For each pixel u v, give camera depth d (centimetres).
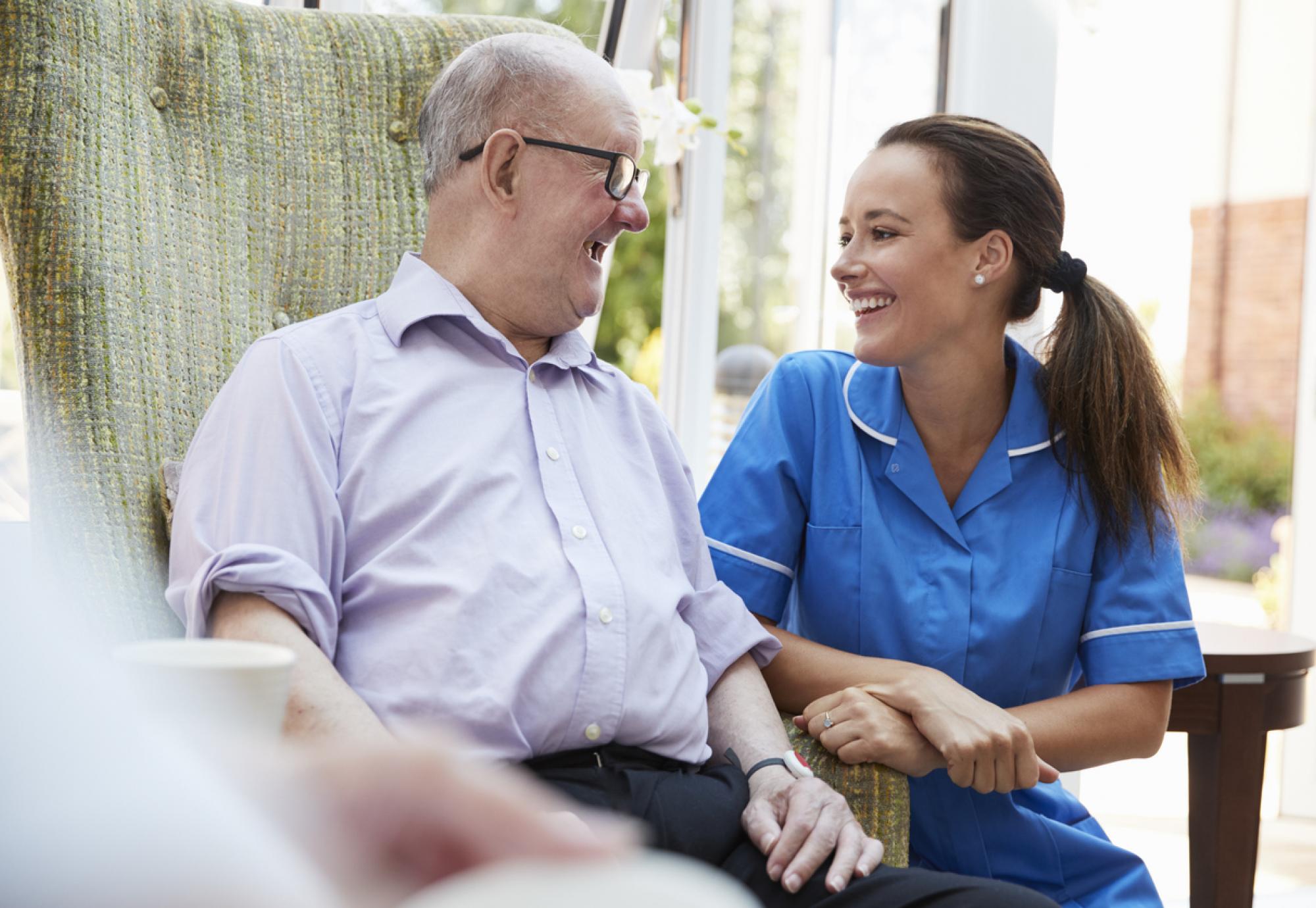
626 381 139
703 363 266
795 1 273
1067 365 148
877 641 145
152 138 138
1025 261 145
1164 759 375
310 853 26
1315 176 329
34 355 123
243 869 23
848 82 279
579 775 111
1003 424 149
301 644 101
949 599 143
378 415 117
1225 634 195
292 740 97
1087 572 146
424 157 133
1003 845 141
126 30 137
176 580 109
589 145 126
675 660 121
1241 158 574
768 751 124
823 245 281
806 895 108
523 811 28
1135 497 146
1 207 124
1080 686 158
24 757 23
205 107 146
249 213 147
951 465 151
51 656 26
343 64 158
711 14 259
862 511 147
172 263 136
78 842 22
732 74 268
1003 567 144
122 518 121
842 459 150
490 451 118
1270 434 577
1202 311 592
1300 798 313
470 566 112
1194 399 600
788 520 150
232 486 109
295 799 27
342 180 154
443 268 129
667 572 127
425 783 28
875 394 152
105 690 26
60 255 123
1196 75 502
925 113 283
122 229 129
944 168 141
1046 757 135
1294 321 566
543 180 126
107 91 132
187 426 132
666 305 266
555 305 128
